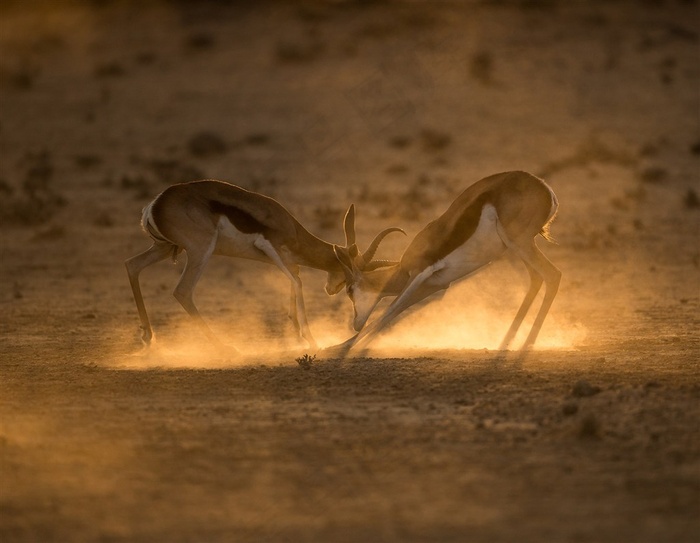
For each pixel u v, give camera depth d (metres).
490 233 44.66
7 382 40.66
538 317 45.12
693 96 146.75
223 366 43.03
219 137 136.25
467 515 25.03
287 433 32.22
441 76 157.50
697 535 23.64
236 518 25.17
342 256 47.03
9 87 159.88
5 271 78.31
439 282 46.06
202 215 44.97
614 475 27.73
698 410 33.75
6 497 26.81
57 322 57.84
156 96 155.00
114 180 118.00
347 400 36.28
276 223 46.31
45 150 130.38
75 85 161.38
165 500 26.48
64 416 34.94
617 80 154.00
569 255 81.44
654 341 47.34
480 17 187.38
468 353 43.81
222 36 185.12
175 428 33.06
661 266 76.56
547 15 188.88
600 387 36.97
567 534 23.75
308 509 25.66
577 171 117.62
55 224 96.69
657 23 182.75
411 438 31.34
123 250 86.75
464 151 127.69
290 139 134.88
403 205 102.31
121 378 40.94
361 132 136.38
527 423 32.72
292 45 174.12
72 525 24.86
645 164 119.75
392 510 25.45
